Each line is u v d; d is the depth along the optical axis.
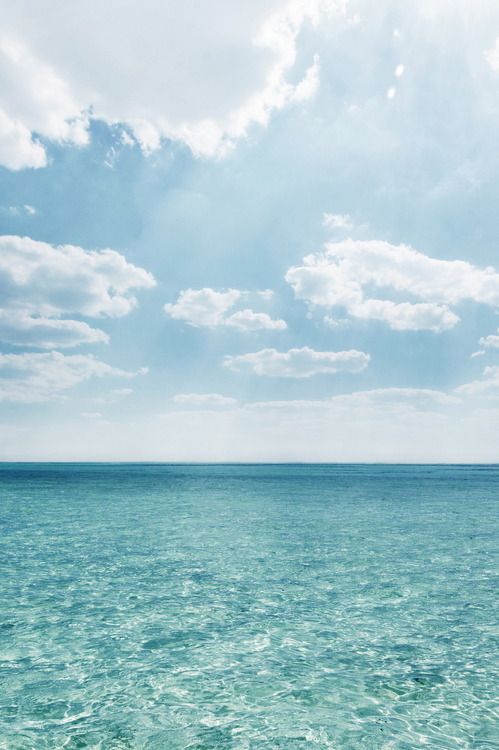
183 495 37.28
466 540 16.98
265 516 23.73
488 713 5.71
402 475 89.75
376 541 16.73
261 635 8.08
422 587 10.98
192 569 12.56
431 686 6.36
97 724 5.43
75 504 29.75
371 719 5.56
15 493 38.91
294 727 5.37
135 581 11.38
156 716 5.60
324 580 11.55
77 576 11.83
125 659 7.14
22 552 14.71
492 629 8.40
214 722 5.48
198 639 7.90
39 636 8.00
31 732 5.27
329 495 37.62
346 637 8.02
